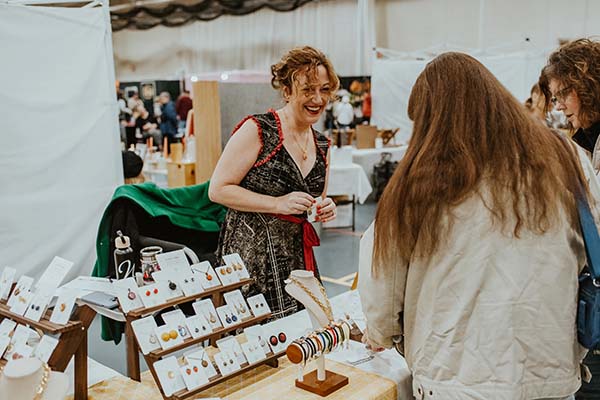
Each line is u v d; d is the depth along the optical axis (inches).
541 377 47.6
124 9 511.5
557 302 46.8
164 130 328.2
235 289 65.9
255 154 74.3
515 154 45.2
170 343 56.2
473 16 357.1
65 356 55.3
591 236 46.8
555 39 324.8
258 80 352.5
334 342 56.0
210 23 471.8
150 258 72.5
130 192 123.6
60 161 131.0
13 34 120.6
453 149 45.4
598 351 61.2
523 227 45.2
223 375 57.9
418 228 46.5
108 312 68.0
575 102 64.4
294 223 76.7
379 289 49.6
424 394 49.1
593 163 64.5
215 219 141.8
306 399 54.6
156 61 507.8
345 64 405.1
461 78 46.5
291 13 426.0
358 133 308.8
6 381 45.4
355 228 255.6
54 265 58.7
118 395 59.5
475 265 45.8
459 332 46.7
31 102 124.9
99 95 137.4
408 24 385.7
